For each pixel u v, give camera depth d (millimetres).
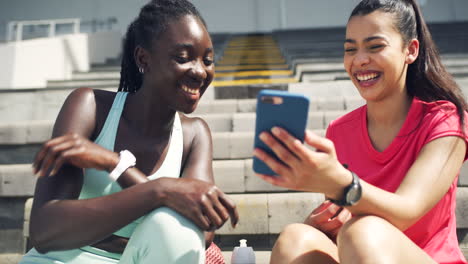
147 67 1382
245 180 2375
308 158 955
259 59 7359
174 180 1164
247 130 3047
